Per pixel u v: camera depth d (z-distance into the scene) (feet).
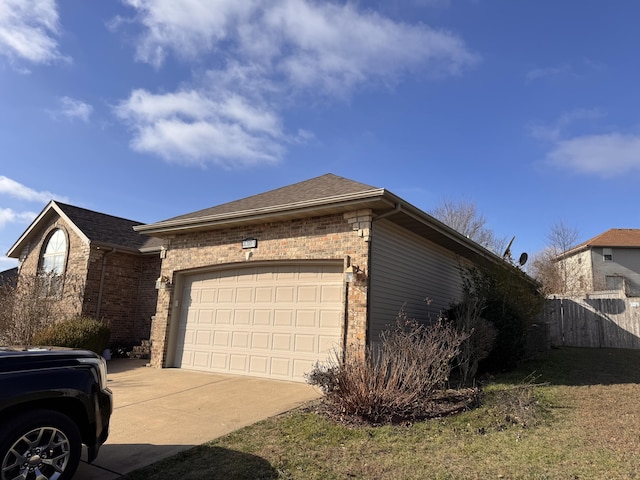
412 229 34.24
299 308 31.01
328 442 16.62
